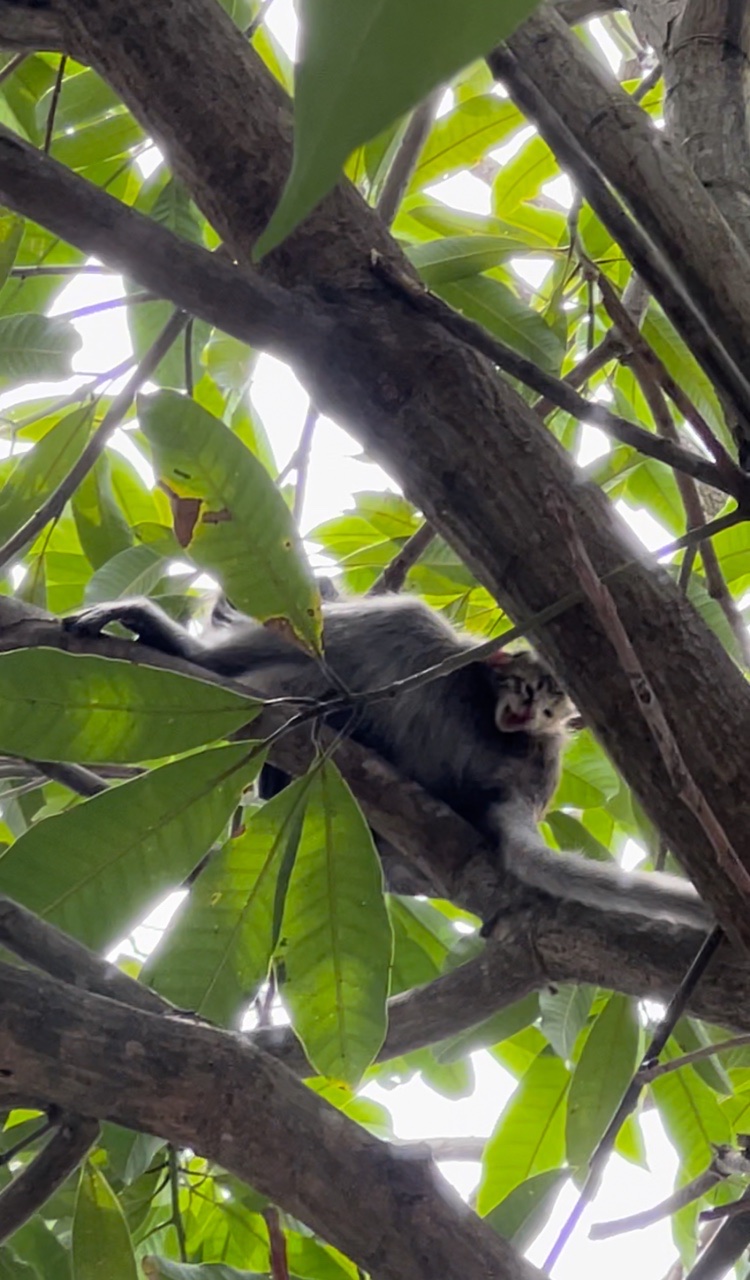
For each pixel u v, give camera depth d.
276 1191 3.44
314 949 3.73
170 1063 3.43
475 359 3.48
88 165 6.27
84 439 5.74
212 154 3.73
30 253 6.52
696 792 2.88
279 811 3.63
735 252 3.24
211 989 3.80
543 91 3.36
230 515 3.45
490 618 7.45
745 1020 4.18
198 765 3.42
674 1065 3.98
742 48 4.80
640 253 3.12
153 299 5.93
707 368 3.14
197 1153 3.56
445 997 5.01
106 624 6.47
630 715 3.24
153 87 3.75
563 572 3.30
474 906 5.41
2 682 3.23
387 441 3.49
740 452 3.63
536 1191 5.18
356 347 3.48
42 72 6.13
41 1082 3.38
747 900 2.91
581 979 4.75
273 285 3.48
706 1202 6.14
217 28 3.80
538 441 3.43
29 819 6.89
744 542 6.27
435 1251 3.38
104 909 3.46
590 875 5.34
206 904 3.73
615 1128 3.52
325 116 1.16
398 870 6.77
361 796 5.63
